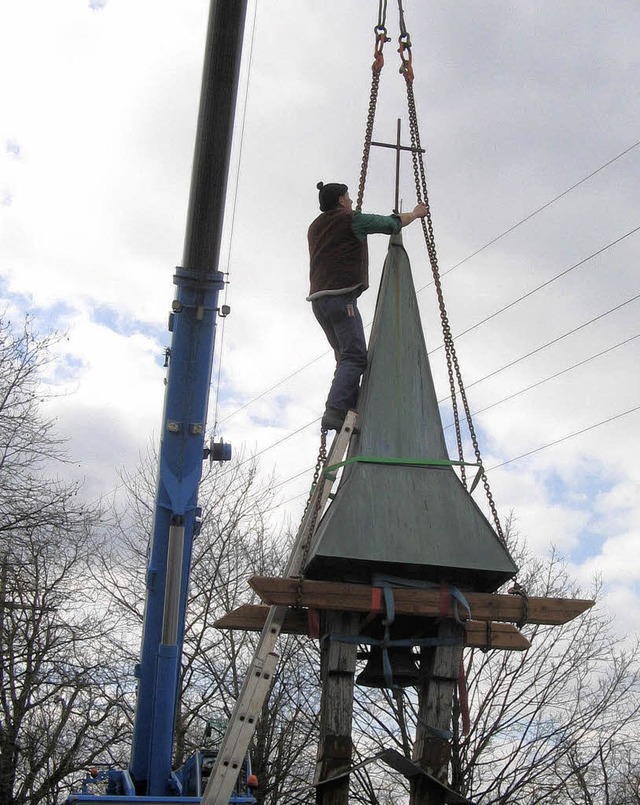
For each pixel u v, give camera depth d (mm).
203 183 8945
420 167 7270
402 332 6766
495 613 5965
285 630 6211
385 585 5859
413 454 6352
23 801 17750
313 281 7098
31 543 19156
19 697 18250
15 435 19766
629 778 21844
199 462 9484
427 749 5832
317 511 6215
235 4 8273
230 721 5848
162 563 9367
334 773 5613
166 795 9188
